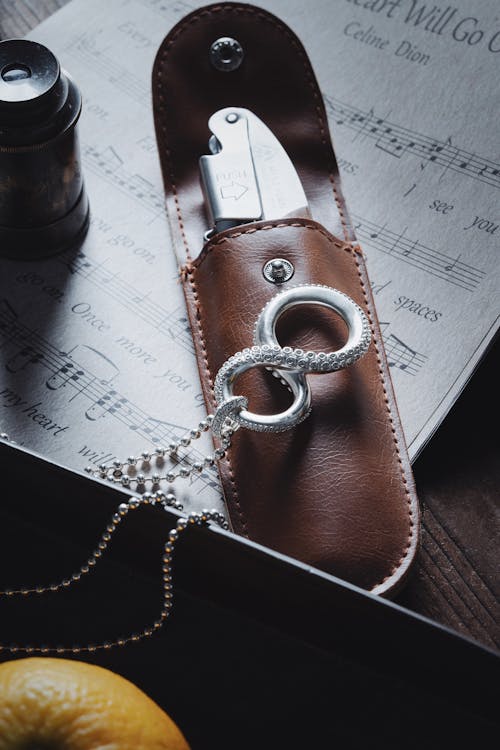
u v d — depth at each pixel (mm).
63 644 370
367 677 359
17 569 378
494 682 341
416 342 422
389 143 465
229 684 361
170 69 443
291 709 356
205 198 423
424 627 337
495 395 421
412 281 434
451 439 413
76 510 375
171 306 435
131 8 503
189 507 396
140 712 334
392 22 490
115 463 398
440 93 473
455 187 453
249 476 385
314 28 493
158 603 374
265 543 379
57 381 419
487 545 396
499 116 466
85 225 448
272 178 423
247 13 444
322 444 382
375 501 379
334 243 416
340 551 375
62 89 404
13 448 360
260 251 403
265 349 374
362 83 479
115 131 476
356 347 377
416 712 354
